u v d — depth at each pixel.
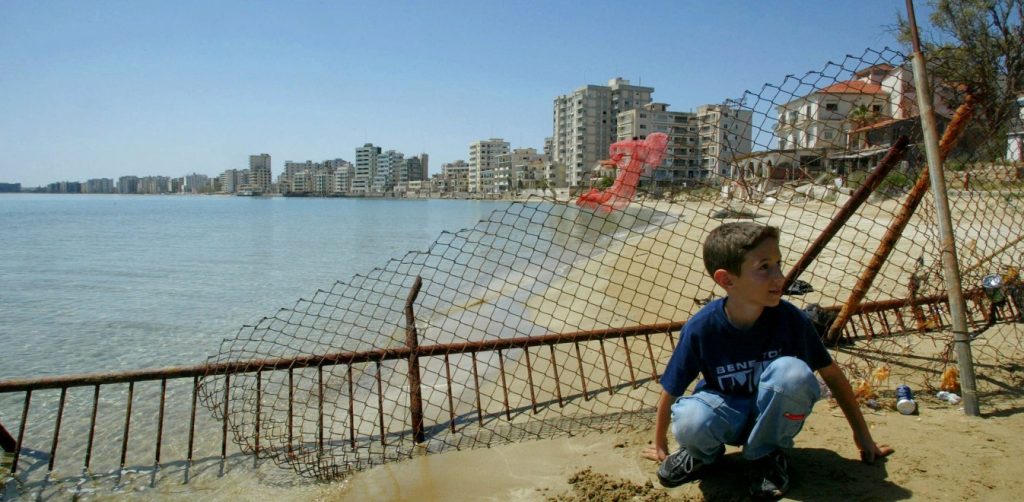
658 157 4.55
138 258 27.42
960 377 3.85
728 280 2.86
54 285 18.81
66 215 83.88
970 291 5.42
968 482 2.92
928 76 4.41
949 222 3.93
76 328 12.09
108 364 9.35
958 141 4.57
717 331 3.02
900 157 4.42
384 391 6.25
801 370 2.71
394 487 3.75
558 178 158.75
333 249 31.47
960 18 20.98
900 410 3.94
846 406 3.23
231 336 10.99
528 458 3.96
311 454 4.45
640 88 159.50
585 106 157.62
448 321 9.91
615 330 5.04
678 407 3.06
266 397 6.29
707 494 3.12
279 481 4.10
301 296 15.98
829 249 13.61
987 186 5.24
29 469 4.61
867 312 5.46
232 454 4.67
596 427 4.42
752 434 2.89
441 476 3.83
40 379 4.32
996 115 4.53
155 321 12.80
